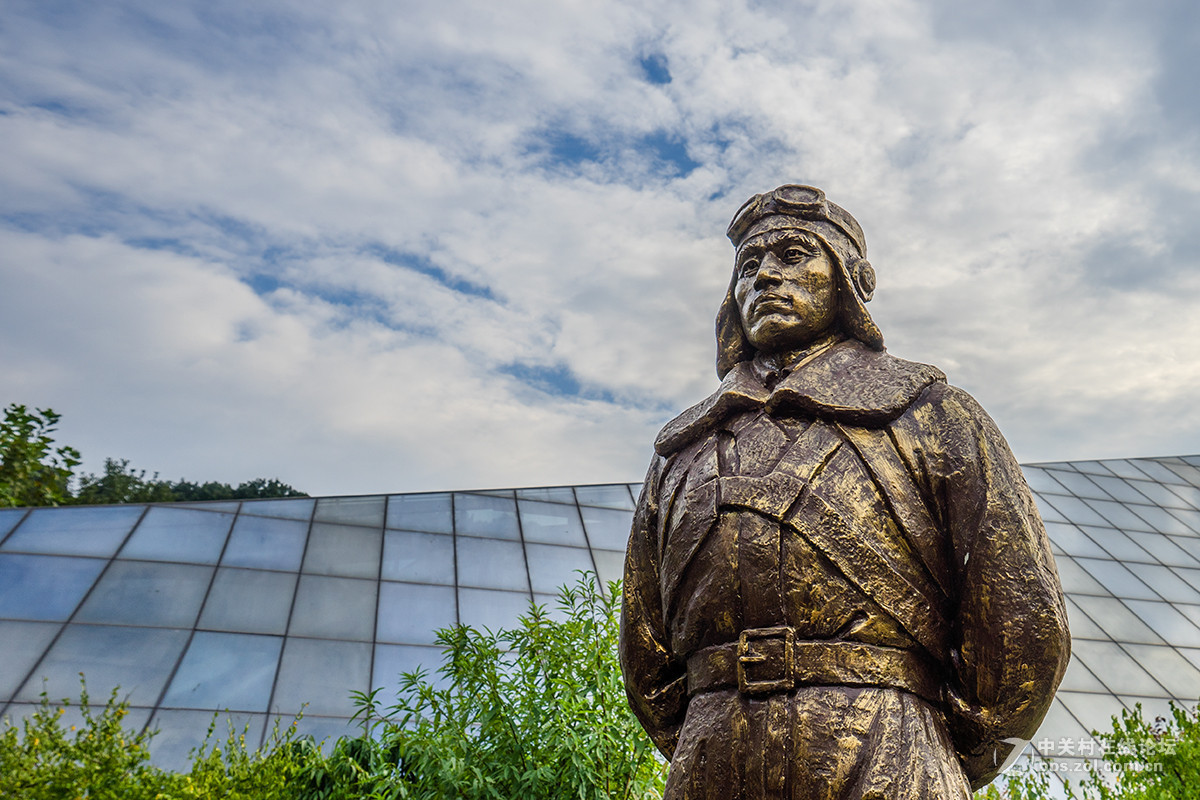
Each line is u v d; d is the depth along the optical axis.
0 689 9.83
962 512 2.87
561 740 6.62
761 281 3.46
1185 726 8.08
